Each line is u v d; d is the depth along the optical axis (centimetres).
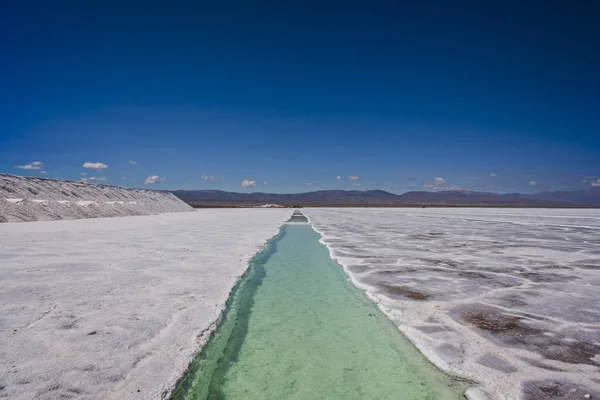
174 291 500
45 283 526
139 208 2997
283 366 319
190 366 290
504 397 257
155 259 736
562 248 952
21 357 293
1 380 256
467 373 293
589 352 328
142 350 313
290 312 454
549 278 609
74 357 296
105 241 1003
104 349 312
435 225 1795
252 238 1163
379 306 468
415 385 285
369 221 2172
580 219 2375
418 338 362
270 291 550
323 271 695
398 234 1327
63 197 2383
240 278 594
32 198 2094
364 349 351
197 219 2269
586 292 522
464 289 542
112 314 400
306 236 1351
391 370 310
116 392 246
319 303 492
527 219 2369
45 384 253
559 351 330
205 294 491
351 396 273
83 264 670
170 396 246
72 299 452
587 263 740
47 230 1293
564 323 400
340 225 1816
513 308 452
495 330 381
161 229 1427
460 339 359
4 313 395
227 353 338
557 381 278
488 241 1105
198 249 889
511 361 312
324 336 382
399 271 668
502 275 633
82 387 251
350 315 444
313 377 301
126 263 687
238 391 279
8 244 909
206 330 364
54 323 369
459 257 814
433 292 527
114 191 3169
